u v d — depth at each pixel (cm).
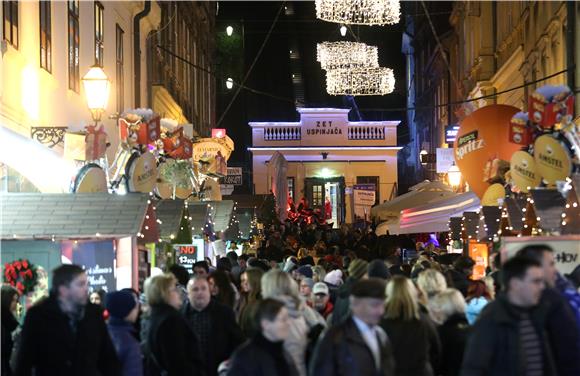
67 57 1888
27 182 1633
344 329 689
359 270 1176
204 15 4681
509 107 2019
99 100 1484
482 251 2092
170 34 3450
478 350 680
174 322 862
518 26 3216
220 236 2233
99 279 1205
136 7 2630
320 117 5159
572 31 2333
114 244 1216
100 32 2222
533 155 1555
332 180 5134
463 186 3256
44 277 1152
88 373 768
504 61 3584
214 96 5325
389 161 5147
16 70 1530
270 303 698
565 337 700
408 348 773
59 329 760
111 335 848
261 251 2430
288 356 718
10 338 936
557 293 712
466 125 2033
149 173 1556
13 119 1495
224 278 1073
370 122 5162
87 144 1459
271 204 3672
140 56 2750
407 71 6588
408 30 6238
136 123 1571
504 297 691
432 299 944
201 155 2525
